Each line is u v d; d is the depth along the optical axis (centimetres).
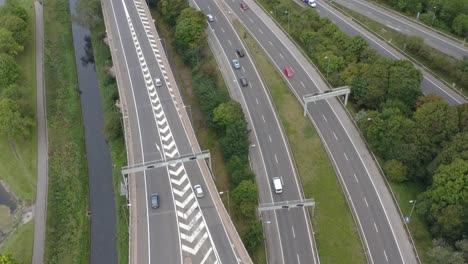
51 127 13938
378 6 17575
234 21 17075
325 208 11362
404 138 11706
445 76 14588
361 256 10419
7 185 12512
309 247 10562
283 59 15400
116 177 12700
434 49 15125
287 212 11281
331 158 12419
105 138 14100
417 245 10588
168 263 9538
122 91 13725
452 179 10244
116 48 15362
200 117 13875
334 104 13812
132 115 12975
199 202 10712
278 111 13675
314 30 15900
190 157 11031
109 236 11656
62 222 11656
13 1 17588
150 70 14400
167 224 10281
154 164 10956
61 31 17925
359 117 12912
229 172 11769
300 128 13238
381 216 11125
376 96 12988
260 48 15875
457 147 10812
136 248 9838
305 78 14662
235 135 12156
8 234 11362
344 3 17838
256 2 17975
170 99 13438
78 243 11294
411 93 12681
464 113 11488
